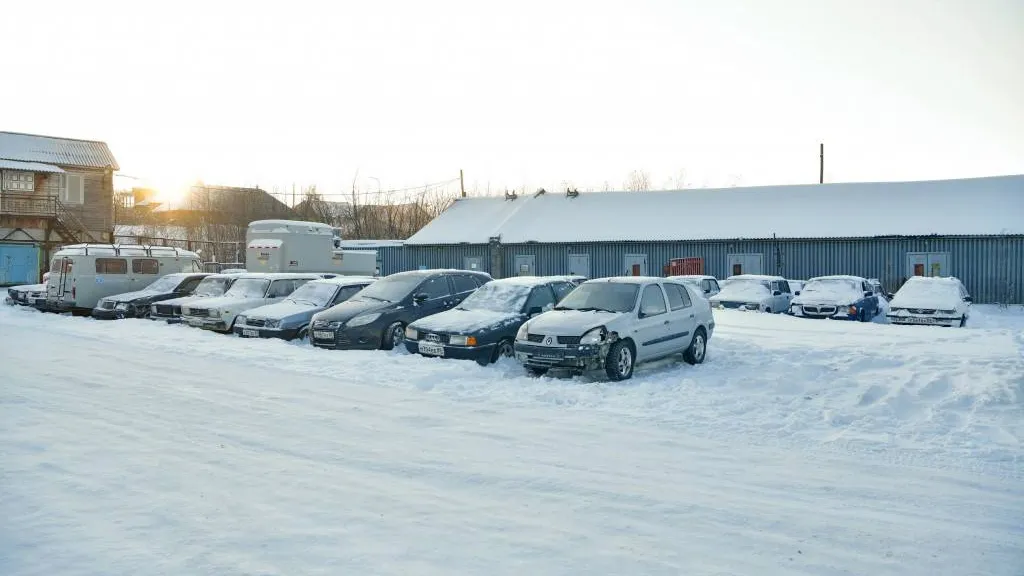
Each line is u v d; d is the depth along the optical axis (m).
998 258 30.72
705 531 5.07
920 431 7.91
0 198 36.72
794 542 4.89
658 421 8.45
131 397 9.41
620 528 5.12
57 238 38.62
